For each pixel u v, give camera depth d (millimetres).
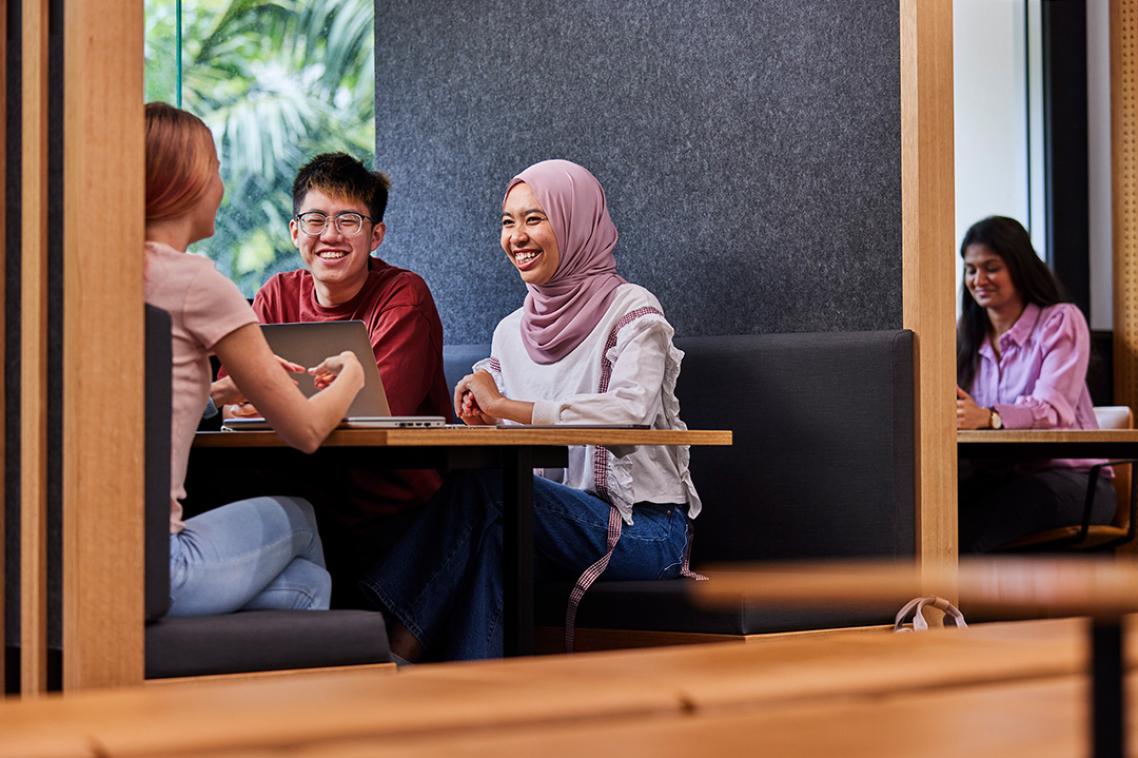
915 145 2967
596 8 3617
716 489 3096
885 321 3033
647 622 2645
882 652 647
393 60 4078
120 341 1832
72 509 1802
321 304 3168
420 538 2600
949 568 427
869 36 3096
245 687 547
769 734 474
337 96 4660
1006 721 505
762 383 3051
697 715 508
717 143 3361
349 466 2520
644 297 2994
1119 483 4574
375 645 1996
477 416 2807
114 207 1833
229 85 4598
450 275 3947
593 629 2729
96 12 1824
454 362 3736
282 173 4629
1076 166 6121
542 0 3738
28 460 1896
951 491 2920
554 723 485
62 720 472
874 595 445
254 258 4586
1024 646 672
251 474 2926
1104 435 3545
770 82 3268
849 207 3111
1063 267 6086
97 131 1822
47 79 1907
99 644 1797
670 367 2949
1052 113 6094
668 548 2881
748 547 3045
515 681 555
